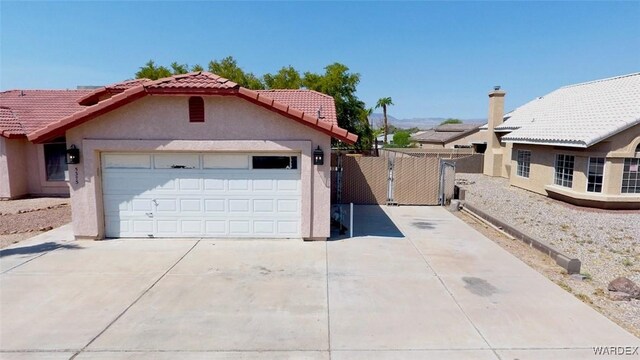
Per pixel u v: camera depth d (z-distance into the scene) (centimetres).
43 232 1178
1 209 1530
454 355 546
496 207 1677
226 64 4331
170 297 725
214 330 610
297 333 603
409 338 590
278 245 1051
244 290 759
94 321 634
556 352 554
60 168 1806
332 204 1664
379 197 1703
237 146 1048
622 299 735
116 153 1078
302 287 776
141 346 564
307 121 1024
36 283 785
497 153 2877
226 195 1096
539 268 905
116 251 990
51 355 541
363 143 4772
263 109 1038
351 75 4484
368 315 662
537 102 2733
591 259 995
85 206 1072
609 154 1557
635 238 1198
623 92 1884
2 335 590
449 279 823
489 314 666
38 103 1984
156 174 1088
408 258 959
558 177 1867
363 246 1055
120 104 1009
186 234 1107
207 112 1038
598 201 1598
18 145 1745
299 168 1085
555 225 1359
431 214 1507
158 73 4253
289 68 4497
